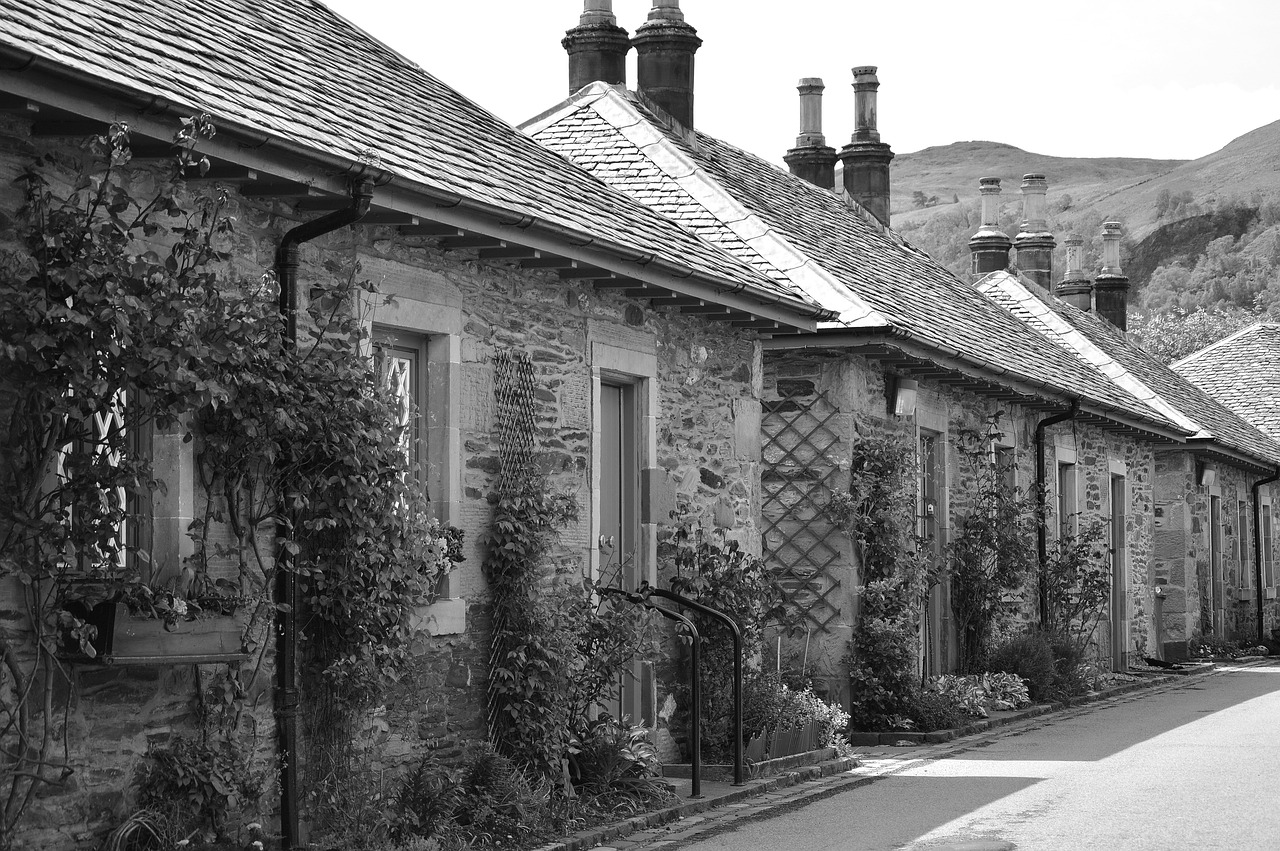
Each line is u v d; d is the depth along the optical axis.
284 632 7.29
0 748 5.85
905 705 14.03
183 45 7.36
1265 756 11.95
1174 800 9.60
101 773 6.32
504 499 9.19
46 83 5.64
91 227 5.94
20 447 5.91
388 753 8.10
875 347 13.88
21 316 5.69
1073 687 17.89
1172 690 19.64
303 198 7.42
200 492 6.96
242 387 6.85
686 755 11.33
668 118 16.58
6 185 5.95
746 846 8.23
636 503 11.08
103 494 6.15
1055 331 25.97
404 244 8.43
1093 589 19.84
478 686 8.98
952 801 9.77
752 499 12.76
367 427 7.54
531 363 9.56
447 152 8.85
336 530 7.55
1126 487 23.61
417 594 8.00
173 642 6.49
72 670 6.17
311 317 7.68
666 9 16.83
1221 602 28.61
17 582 5.95
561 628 9.34
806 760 11.54
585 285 10.19
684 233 12.04
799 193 18.47
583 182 11.15
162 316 6.06
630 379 11.00
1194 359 38.84
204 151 6.44
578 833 8.40
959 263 163.50
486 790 8.35
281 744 7.24
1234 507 30.16
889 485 14.39
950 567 16.31
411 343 8.69
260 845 6.84
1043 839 8.23
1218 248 135.38
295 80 8.25
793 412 14.45
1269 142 183.88
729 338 12.46
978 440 17.23
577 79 16.58
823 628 14.14
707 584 11.43
